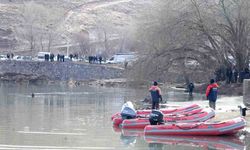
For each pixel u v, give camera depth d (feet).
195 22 538.88
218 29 538.47
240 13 531.09
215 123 279.08
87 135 283.79
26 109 402.11
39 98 503.61
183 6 542.16
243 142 265.75
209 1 541.34
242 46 536.83
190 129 278.67
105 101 471.62
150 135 281.95
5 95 538.47
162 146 257.55
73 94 554.87
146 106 391.65
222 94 497.05
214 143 263.08
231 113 334.03
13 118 347.15
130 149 251.19
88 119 344.28
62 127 309.01
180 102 426.51
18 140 268.21
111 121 334.65
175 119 302.66
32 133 288.10
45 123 324.60
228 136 279.49
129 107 312.71
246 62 542.16
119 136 281.54
